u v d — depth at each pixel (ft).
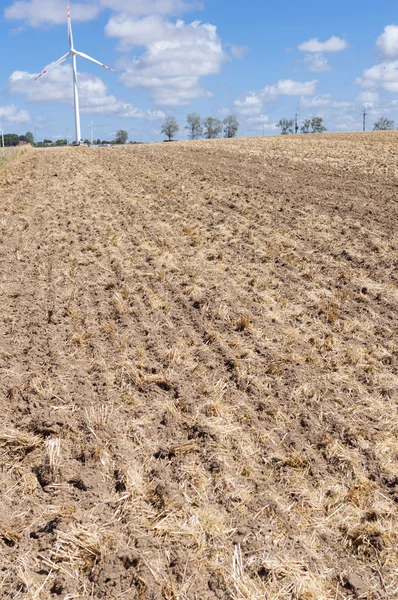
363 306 24.00
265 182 60.85
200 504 12.29
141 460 13.92
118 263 29.86
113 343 20.44
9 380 17.60
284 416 15.75
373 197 49.67
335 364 18.86
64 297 25.17
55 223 39.96
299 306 24.07
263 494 12.73
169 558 10.80
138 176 68.64
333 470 13.64
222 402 16.51
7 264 30.12
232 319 22.63
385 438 14.76
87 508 12.19
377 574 10.69
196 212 44.04
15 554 11.00
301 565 10.76
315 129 400.26
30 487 12.91
